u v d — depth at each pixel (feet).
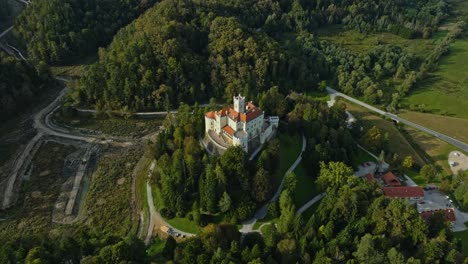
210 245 434.71
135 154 646.33
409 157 629.92
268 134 597.93
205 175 504.43
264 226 498.28
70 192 574.15
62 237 473.67
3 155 646.33
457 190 570.87
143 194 561.43
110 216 529.45
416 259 415.03
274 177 549.95
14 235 503.61
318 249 436.76
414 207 482.28
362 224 456.04
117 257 397.60
